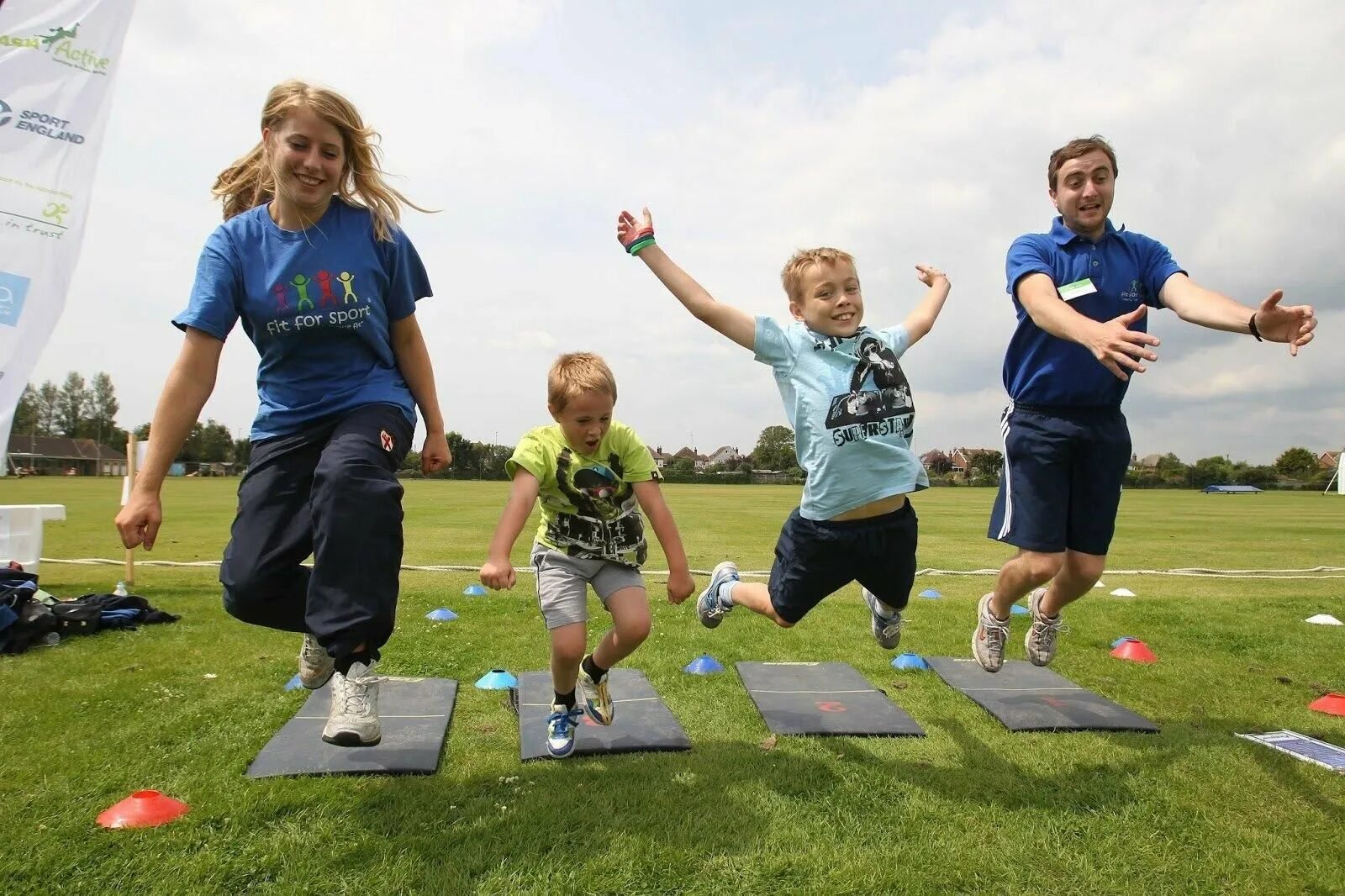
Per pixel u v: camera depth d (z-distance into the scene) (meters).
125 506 2.66
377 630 2.51
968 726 3.59
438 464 3.30
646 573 8.37
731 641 5.08
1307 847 2.49
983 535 14.12
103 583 7.07
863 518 3.29
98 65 5.81
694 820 2.60
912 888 2.23
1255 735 3.51
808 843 2.48
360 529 2.52
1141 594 7.54
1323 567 9.98
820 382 3.30
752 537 12.66
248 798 2.66
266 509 2.80
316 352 2.89
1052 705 3.85
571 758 3.14
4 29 5.57
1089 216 3.52
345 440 2.67
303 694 3.79
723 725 3.55
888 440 3.26
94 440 97.25
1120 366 2.72
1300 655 4.97
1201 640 5.31
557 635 2.98
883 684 4.23
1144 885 2.27
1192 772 3.06
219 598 6.34
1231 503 33.56
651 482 3.19
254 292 2.80
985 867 2.35
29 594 4.88
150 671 4.19
